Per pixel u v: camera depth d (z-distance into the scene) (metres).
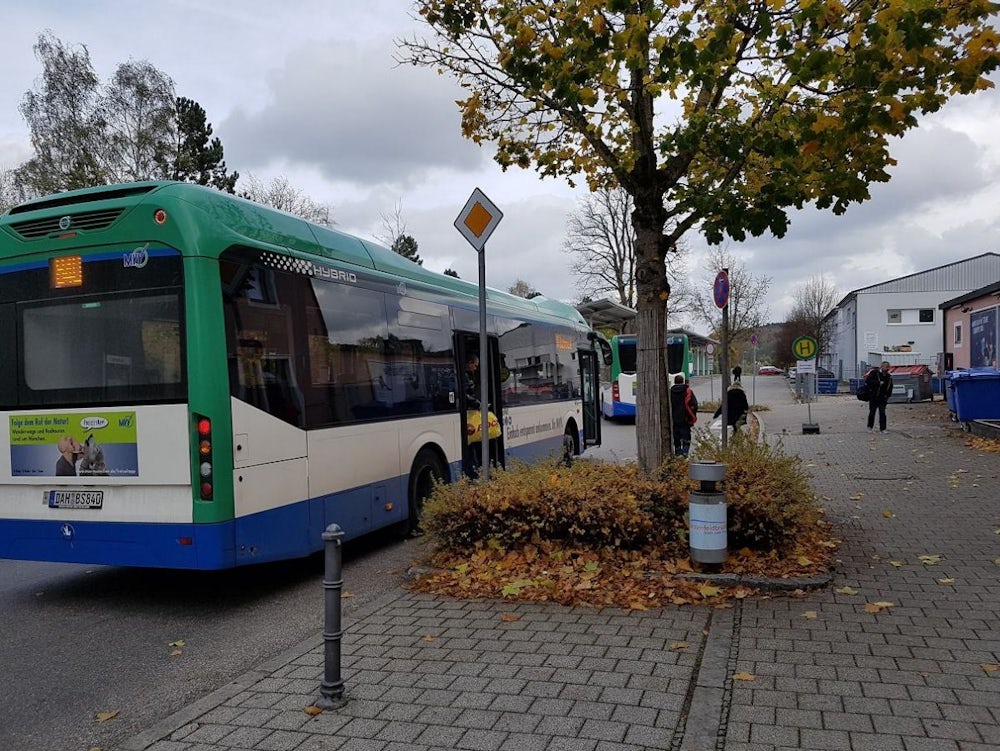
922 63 5.54
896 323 54.88
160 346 6.14
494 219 7.57
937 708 3.90
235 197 6.77
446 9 7.20
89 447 6.34
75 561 6.43
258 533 6.39
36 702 4.67
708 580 6.07
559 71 6.37
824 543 7.30
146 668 5.20
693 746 3.60
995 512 8.83
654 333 7.41
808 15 5.40
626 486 6.89
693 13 5.86
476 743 3.73
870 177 6.89
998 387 17.33
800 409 31.73
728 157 6.38
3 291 6.65
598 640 5.04
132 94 42.28
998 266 53.78
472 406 10.67
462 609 5.83
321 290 7.45
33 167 40.66
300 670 4.73
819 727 3.74
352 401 7.83
